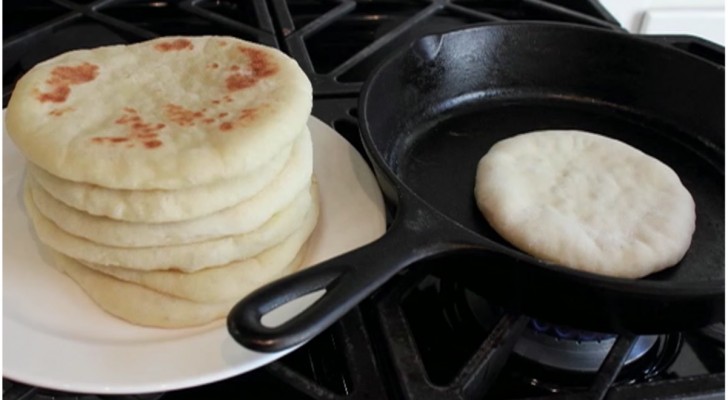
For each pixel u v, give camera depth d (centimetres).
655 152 62
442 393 37
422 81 61
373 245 36
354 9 80
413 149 60
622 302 36
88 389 35
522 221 49
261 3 74
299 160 44
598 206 52
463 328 44
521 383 41
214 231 40
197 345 38
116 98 43
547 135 60
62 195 39
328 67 73
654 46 62
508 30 64
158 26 75
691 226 52
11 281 42
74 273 42
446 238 37
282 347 31
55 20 70
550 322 40
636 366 42
